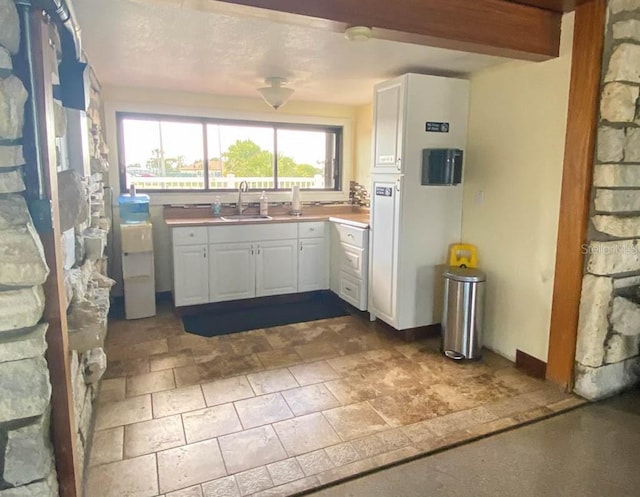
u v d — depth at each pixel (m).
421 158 3.24
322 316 4.06
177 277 3.94
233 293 4.18
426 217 3.35
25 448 1.26
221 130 4.50
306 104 4.73
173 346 3.33
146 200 3.95
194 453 2.07
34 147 1.26
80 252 2.27
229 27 2.36
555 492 1.85
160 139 4.30
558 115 2.62
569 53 2.49
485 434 2.23
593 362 2.53
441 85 3.21
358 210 4.97
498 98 3.05
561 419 2.38
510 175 2.99
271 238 4.26
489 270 3.22
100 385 2.71
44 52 1.27
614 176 2.36
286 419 2.37
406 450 2.10
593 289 2.48
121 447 2.11
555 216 2.69
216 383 2.76
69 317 1.71
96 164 3.08
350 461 2.02
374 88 3.46
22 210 1.23
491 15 2.24
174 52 2.83
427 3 2.07
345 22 1.94
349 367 3.01
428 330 3.54
